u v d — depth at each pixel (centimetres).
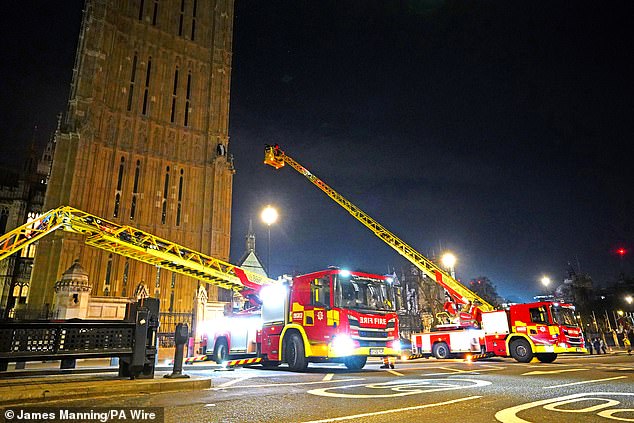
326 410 601
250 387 884
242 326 1723
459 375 1171
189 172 5481
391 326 1445
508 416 555
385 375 1191
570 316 2089
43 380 845
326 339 1305
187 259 2267
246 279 2327
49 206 4572
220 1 6372
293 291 1481
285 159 3219
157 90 5494
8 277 6962
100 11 5209
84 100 4884
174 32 5853
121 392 771
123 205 4894
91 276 4459
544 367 1539
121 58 5328
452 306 2830
